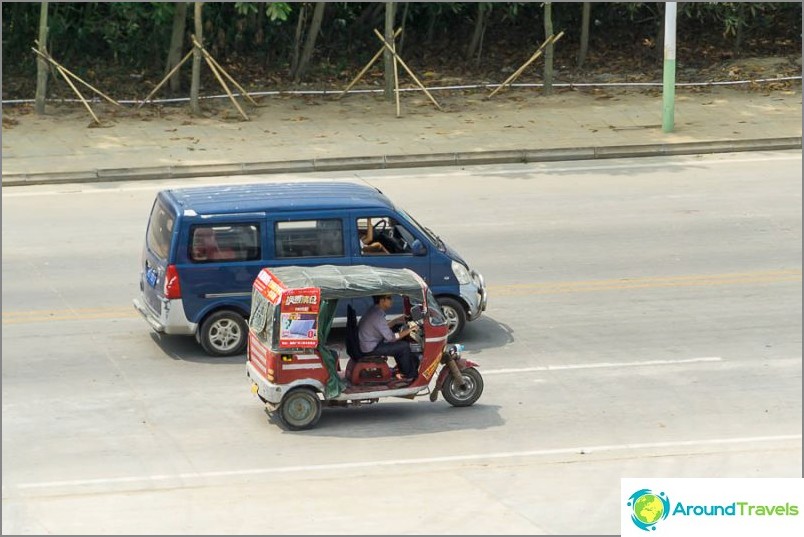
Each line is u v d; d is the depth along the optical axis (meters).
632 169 50.91
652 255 39.91
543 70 67.75
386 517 21.84
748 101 61.44
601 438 26.80
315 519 21.77
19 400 28.75
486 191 47.38
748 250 40.47
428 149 52.44
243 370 31.00
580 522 21.50
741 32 69.94
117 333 33.28
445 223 42.97
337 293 27.31
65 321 34.00
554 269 38.56
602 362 31.53
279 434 27.20
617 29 72.19
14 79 63.06
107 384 29.84
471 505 22.53
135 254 39.81
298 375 27.25
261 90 63.62
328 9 68.94
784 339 33.09
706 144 53.47
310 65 67.06
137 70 65.12
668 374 30.70
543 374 30.78
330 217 32.06
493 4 71.06
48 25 63.94
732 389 29.73
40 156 51.09
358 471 24.95
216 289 31.55
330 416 28.45
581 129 56.19
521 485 23.80
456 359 28.75
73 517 22.11
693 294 36.50
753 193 47.16
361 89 64.31
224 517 21.95
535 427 27.53
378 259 32.34
